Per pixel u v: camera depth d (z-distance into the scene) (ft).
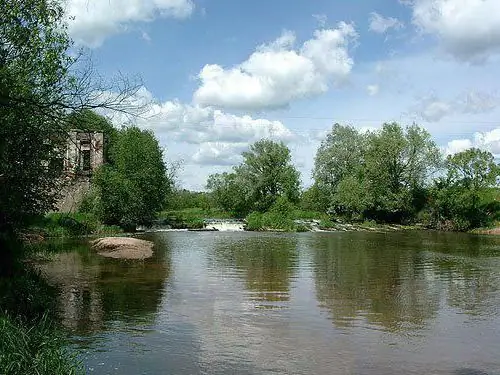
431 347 34.42
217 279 62.90
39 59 40.29
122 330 37.91
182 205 296.30
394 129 220.02
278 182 252.83
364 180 223.30
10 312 37.11
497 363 31.17
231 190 252.21
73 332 37.19
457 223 187.93
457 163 196.24
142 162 171.53
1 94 36.88
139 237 136.87
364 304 48.49
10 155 44.80
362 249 106.11
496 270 73.00
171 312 44.21
